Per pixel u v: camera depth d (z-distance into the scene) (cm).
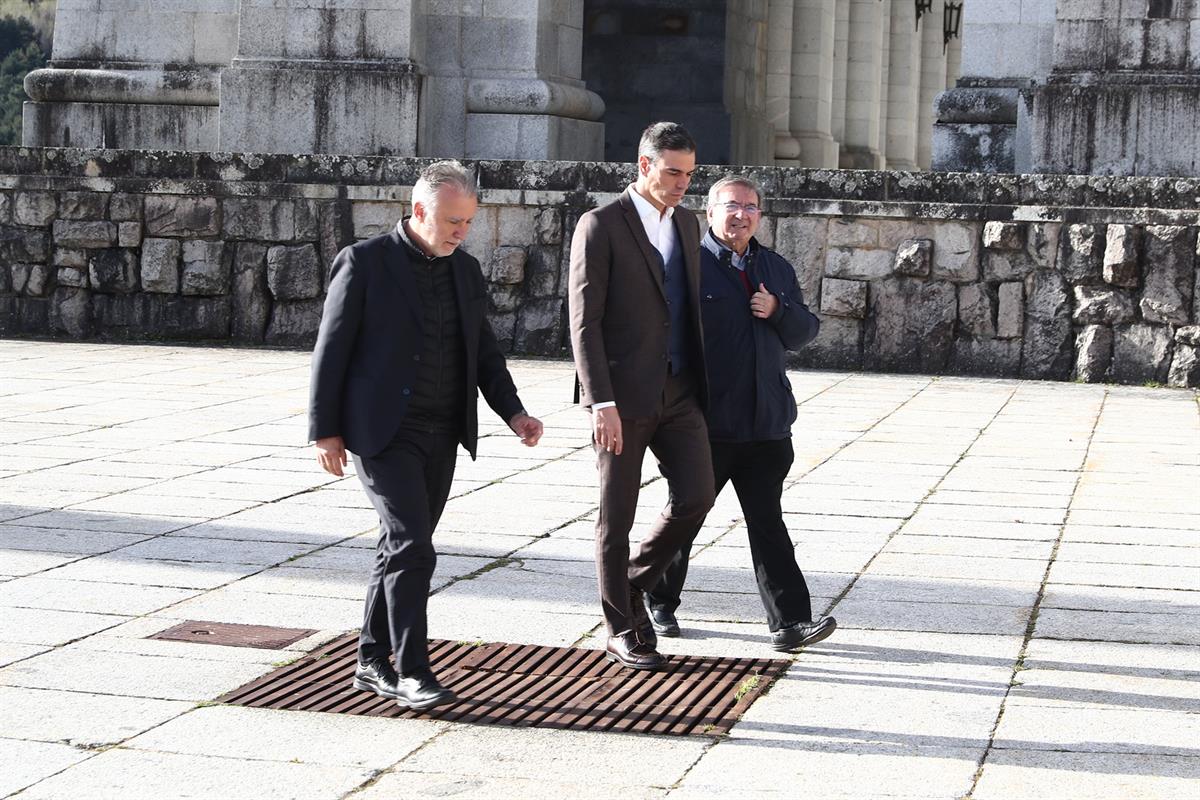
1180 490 1323
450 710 738
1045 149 2306
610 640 819
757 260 848
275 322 2438
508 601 943
